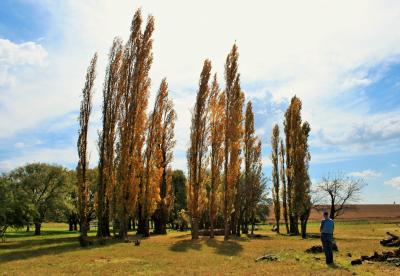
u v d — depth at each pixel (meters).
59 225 121.19
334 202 48.97
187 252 24.83
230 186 41.19
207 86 42.19
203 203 40.53
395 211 111.38
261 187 54.22
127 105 39.75
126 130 39.09
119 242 33.66
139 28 41.09
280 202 61.12
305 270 15.19
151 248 27.80
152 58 41.12
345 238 38.81
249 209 55.25
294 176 49.28
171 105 54.22
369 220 94.56
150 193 46.16
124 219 38.47
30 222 43.47
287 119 59.22
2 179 42.88
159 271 16.02
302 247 27.95
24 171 66.31
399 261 16.83
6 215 40.25
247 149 53.94
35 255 24.30
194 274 14.83
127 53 41.00
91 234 59.47
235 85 43.06
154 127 47.97
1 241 41.62
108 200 44.25
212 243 32.84
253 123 54.88
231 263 18.53
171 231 63.19
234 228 49.50
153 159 47.31
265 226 88.56
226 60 43.47
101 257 22.06
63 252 25.80
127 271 16.20
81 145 38.94
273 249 26.50
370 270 14.90
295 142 50.56
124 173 38.53
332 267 15.89
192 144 41.19
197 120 41.59
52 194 66.81
